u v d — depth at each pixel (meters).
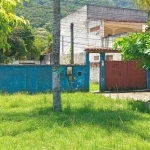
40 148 5.38
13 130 6.65
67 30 36.75
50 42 43.00
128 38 11.51
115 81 18.11
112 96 15.38
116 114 8.68
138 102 11.45
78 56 32.59
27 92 15.70
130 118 8.11
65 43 37.19
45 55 43.56
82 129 6.73
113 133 6.46
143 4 16.47
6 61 33.50
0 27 6.77
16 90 16.25
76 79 17.22
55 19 9.74
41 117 8.15
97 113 8.95
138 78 18.67
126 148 5.34
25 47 36.28
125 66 18.34
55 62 9.62
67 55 35.69
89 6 33.88
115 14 35.75
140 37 11.13
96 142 5.64
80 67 17.31
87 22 32.47
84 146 5.45
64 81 16.98
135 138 6.07
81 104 10.84
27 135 6.26
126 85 18.38
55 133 6.41
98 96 13.59
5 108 10.34
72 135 6.22
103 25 29.47
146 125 7.28
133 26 30.58
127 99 12.17
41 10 50.28
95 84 24.70
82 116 8.34
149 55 10.88
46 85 16.72
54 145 5.53
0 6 6.81
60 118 8.02
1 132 6.52
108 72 17.98
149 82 18.89
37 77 16.59
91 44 31.47
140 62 12.30
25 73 16.41
